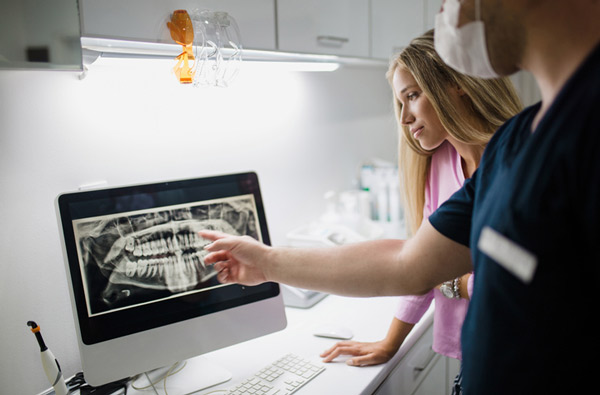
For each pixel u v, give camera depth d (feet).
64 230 3.13
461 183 3.99
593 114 1.53
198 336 3.49
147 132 4.26
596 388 1.74
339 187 7.14
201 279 3.56
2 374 3.37
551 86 1.78
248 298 3.72
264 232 3.95
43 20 2.35
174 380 3.50
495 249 1.87
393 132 8.58
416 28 6.29
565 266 1.68
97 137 3.87
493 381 1.96
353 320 4.52
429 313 4.57
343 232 6.12
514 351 1.87
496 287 1.89
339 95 6.89
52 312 3.64
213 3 3.35
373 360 3.67
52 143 3.57
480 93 3.43
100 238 3.25
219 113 4.96
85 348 3.10
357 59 5.24
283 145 5.90
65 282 3.72
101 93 3.87
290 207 6.11
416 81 3.53
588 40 1.63
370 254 2.92
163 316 3.38
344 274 2.92
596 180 1.50
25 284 3.47
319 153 6.59
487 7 1.86
